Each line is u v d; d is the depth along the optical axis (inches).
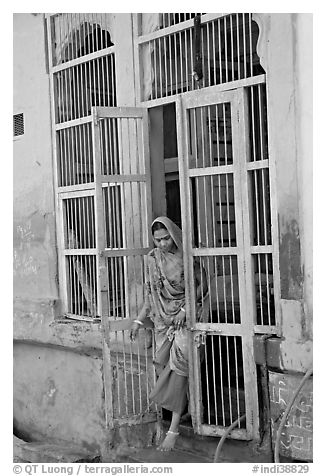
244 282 199.6
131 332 222.5
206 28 221.5
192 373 209.9
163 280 217.5
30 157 293.0
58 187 279.4
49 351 281.9
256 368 198.1
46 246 285.6
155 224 217.5
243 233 199.8
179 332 213.5
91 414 256.4
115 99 258.2
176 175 241.9
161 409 229.8
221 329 203.9
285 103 189.6
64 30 275.0
